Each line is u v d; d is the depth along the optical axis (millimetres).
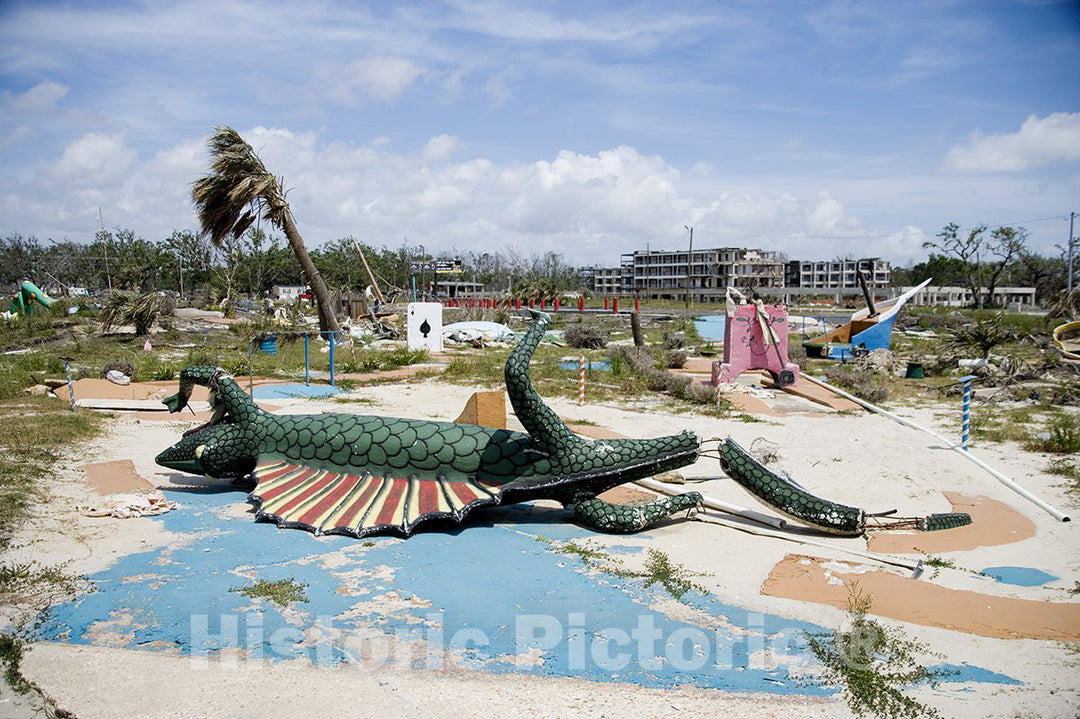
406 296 89625
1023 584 8508
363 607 7512
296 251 35281
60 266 91562
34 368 24297
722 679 6230
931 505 11859
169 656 6406
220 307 59344
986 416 19625
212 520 10359
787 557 9367
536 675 6238
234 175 32875
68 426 15367
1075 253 76500
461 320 51281
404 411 19969
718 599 7953
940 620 7438
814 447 16062
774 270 128875
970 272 91562
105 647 6535
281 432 11312
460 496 10172
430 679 6121
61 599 7488
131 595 7637
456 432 10750
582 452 10383
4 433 14281
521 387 10117
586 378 25906
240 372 25469
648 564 9008
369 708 5680
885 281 137000
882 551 9688
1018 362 25562
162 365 25766
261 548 9227
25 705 5645
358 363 29203
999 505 11859
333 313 36500
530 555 9250
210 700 5730
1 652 6367
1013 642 6973
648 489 12750
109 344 34156
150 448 14586
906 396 23391
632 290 152625
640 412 20328
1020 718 5637
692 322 56938
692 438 10719
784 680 6238
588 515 10383
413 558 9008
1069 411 20078
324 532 9719
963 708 5789
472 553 9258
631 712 5707
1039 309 74938
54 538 9289
